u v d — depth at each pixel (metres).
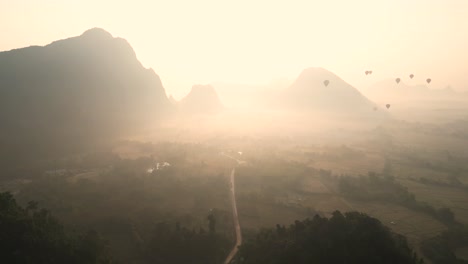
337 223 43.97
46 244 41.75
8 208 45.62
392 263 38.00
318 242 41.44
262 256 44.09
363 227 42.28
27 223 42.91
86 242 45.50
